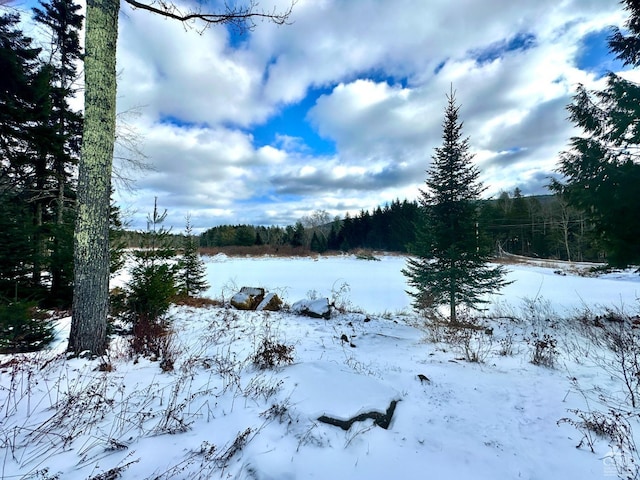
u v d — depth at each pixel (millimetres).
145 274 6738
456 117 9586
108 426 2666
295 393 3205
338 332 7281
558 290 15695
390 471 2256
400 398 3447
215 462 2178
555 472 2340
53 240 7738
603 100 6730
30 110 7953
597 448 2643
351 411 2887
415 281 9977
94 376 3594
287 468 2156
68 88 10336
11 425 2605
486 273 9078
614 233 6781
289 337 6363
